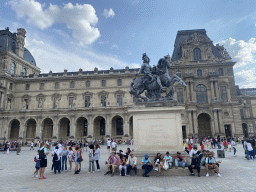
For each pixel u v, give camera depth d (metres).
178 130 12.81
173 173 12.13
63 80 74.62
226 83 65.62
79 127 69.31
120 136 64.81
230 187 9.46
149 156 12.70
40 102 73.81
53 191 9.29
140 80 14.82
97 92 72.12
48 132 70.62
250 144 20.22
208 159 12.13
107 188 9.59
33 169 16.56
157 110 13.03
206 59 68.62
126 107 62.38
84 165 18.48
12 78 74.12
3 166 18.42
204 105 63.69
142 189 9.23
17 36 83.44
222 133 59.94
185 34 76.81
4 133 65.50
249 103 91.19
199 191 8.85
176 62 68.94
